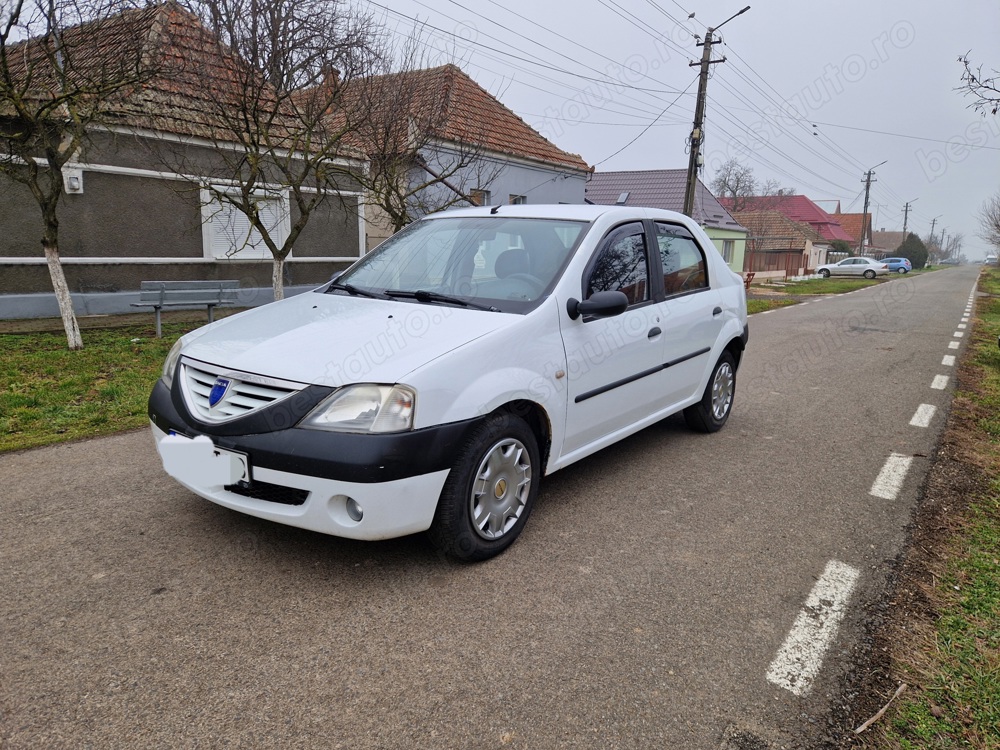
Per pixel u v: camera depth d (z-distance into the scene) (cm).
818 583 302
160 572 295
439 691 224
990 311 1825
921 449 505
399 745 201
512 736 206
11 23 666
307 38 861
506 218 415
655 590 293
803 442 521
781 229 4650
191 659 237
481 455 300
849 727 214
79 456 442
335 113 1052
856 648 255
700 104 1716
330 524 271
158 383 338
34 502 366
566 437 355
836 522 369
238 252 1188
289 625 259
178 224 1095
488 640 253
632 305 409
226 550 316
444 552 303
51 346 800
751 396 687
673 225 475
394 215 1119
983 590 296
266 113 992
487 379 299
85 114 786
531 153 1741
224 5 802
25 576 289
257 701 217
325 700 219
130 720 207
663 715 217
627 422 417
